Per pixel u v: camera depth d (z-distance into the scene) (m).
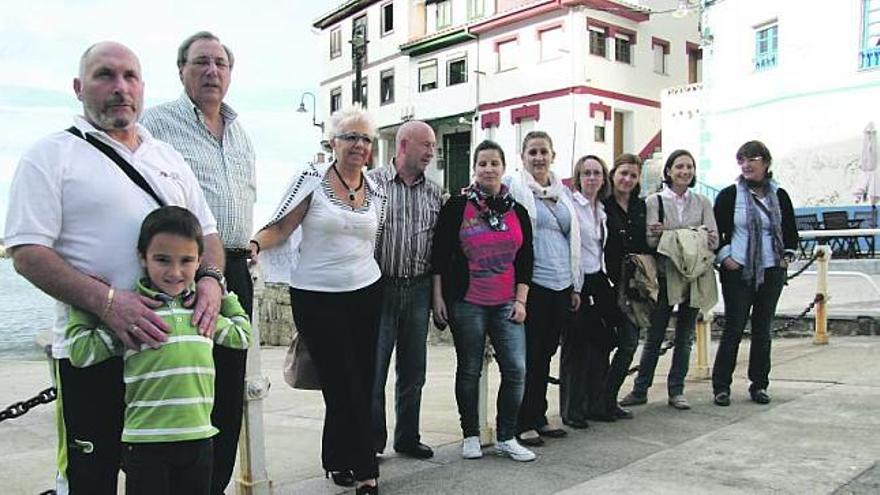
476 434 4.69
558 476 4.25
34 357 13.05
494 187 4.62
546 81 23.91
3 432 5.90
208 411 2.82
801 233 9.30
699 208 5.82
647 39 25.09
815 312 8.63
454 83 27.14
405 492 4.04
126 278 2.79
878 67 15.02
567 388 5.34
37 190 2.65
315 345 4.05
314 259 4.04
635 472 4.27
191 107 3.50
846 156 15.62
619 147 24.64
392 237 4.51
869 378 6.39
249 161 3.72
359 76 18.14
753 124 17.72
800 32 16.44
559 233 4.99
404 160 4.60
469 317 4.58
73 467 2.82
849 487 3.88
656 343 5.88
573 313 5.22
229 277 3.53
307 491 4.14
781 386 6.38
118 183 2.79
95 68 2.74
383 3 30.02
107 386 2.82
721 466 4.30
